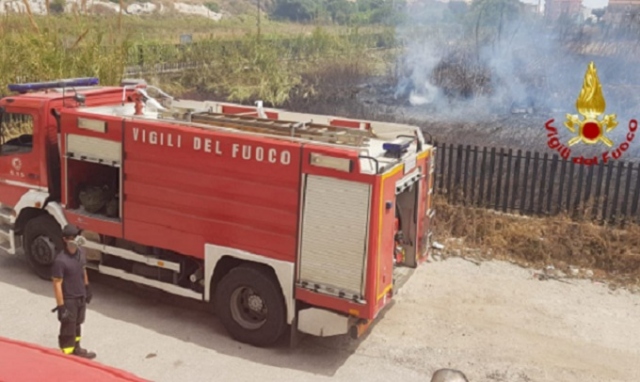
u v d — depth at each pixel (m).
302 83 23.11
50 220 8.80
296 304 7.01
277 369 6.91
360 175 6.39
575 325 8.20
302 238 6.79
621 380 6.96
